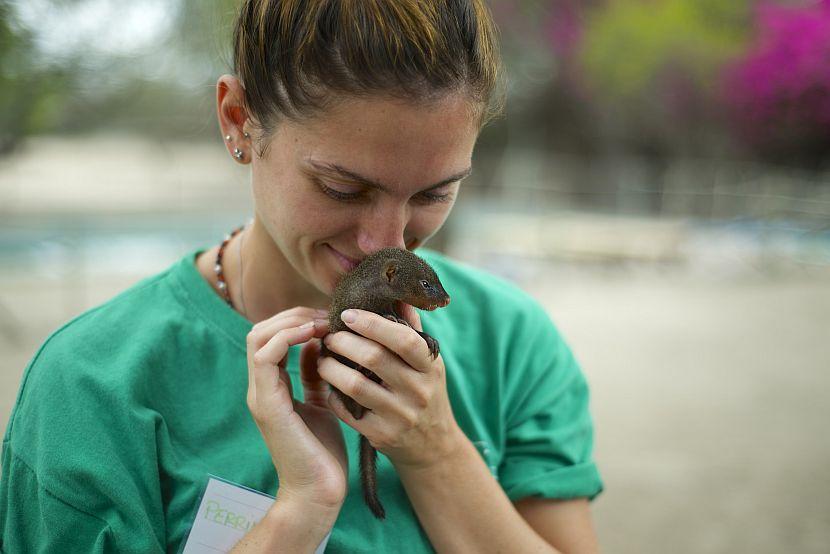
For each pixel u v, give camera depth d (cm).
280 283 247
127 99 1820
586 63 2086
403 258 244
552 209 2792
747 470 790
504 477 263
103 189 3259
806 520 688
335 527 227
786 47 1783
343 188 195
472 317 282
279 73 193
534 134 2908
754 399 1017
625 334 1367
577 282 1891
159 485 221
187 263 255
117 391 222
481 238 2150
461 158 198
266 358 209
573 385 286
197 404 234
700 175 2845
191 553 217
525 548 231
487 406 266
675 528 671
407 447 217
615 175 2997
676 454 830
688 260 2200
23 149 1488
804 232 2339
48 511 212
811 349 1290
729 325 1459
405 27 180
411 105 182
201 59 869
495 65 211
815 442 870
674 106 2352
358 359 205
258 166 213
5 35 846
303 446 208
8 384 946
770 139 2231
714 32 2069
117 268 1811
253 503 220
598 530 666
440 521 228
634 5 2064
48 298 1477
